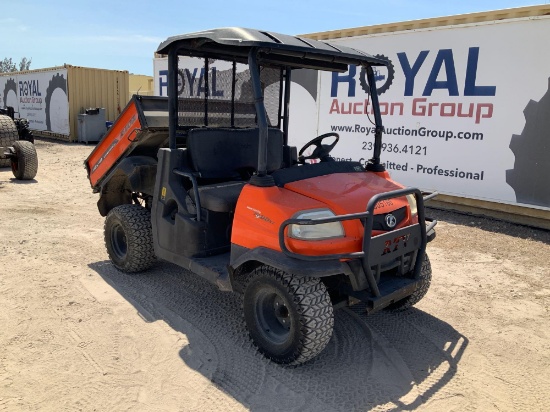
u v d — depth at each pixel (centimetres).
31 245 558
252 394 292
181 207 386
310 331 294
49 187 926
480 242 631
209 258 383
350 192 328
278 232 298
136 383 298
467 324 394
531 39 670
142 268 466
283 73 456
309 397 290
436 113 782
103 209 537
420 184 820
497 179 730
